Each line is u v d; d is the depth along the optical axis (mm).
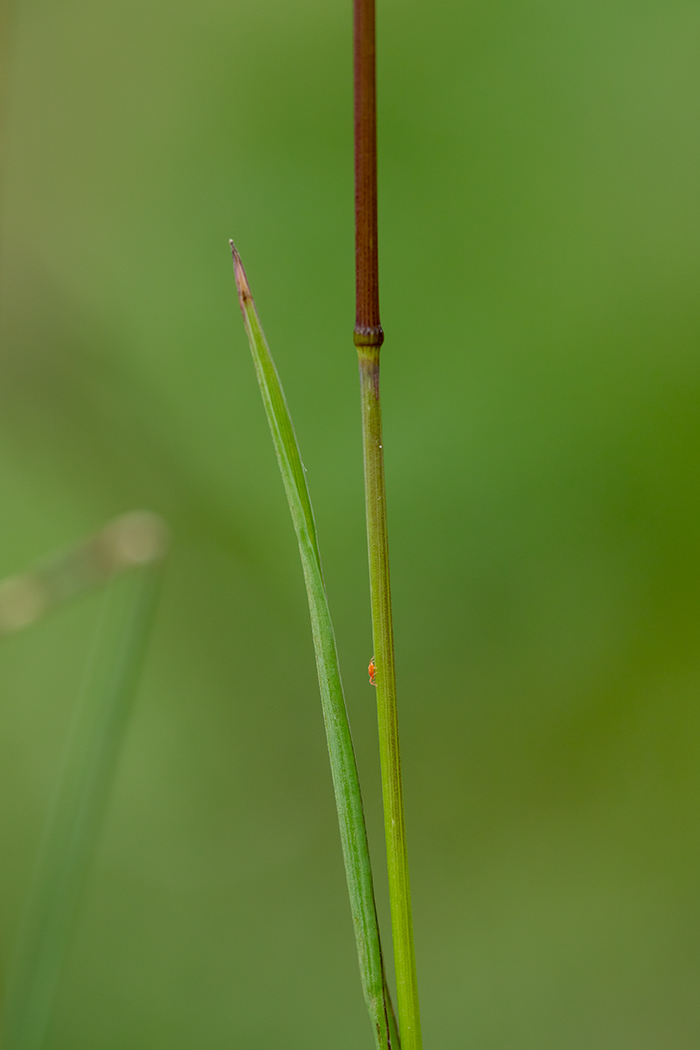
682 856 563
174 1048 511
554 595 560
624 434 544
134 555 322
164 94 574
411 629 560
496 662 567
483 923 556
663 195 539
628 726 575
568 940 547
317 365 547
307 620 568
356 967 546
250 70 561
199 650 581
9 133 565
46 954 313
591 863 567
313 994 536
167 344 560
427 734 575
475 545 548
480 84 547
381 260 545
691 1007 522
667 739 572
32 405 562
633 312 542
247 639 580
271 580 567
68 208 571
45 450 564
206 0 570
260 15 562
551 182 543
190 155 568
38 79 568
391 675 270
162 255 564
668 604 560
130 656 320
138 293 562
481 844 572
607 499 551
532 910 557
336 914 563
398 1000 272
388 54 550
